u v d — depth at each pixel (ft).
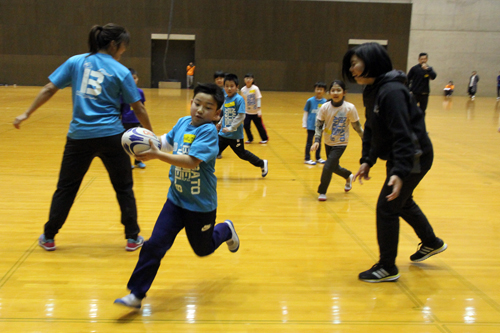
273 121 43.04
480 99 82.89
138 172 21.24
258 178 20.92
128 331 8.14
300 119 45.06
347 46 89.30
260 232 13.67
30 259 11.12
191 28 86.89
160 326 8.35
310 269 11.14
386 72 9.73
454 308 9.34
